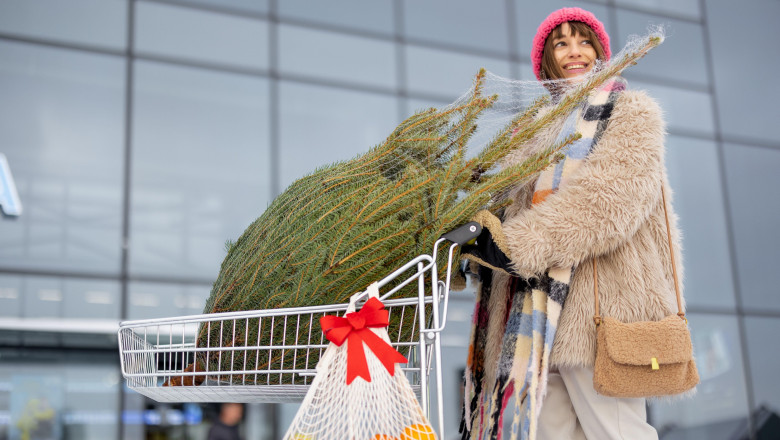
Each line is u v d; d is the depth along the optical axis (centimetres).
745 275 1002
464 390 211
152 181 843
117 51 863
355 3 972
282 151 902
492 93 172
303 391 156
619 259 186
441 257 159
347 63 952
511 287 201
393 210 157
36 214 796
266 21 927
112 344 785
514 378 181
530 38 1041
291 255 157
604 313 183
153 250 823
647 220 193
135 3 880
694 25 1088
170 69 878
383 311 142
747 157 1055
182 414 773
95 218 814
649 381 175
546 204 178
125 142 843
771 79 1087
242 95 899
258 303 160
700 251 999
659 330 176
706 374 945
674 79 1057
